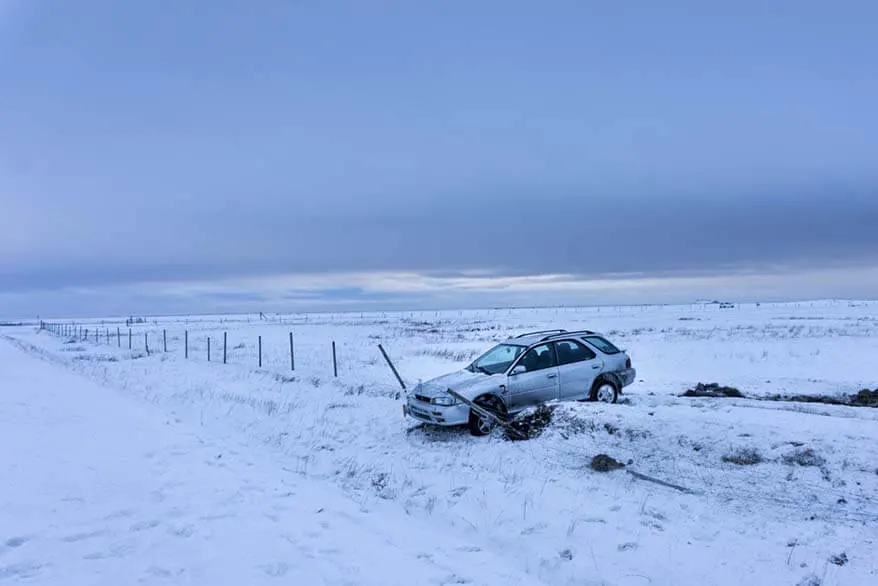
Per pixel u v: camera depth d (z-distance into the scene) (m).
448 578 5.19
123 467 8.77
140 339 51.72
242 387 18.94
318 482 8.62
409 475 9.21
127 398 16.17
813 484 7.30
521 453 9.75
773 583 5.44
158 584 4.92
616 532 6.65
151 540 5.94
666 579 5.64
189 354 33.03
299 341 42.25
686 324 50.31
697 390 15.50
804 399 14.12
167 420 12.84
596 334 13.70
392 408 14.71
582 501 7.59
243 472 8.68
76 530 6.19
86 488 7.69
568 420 10.51
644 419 9.82
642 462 8.72
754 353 24.36
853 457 7.64
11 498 7.22
